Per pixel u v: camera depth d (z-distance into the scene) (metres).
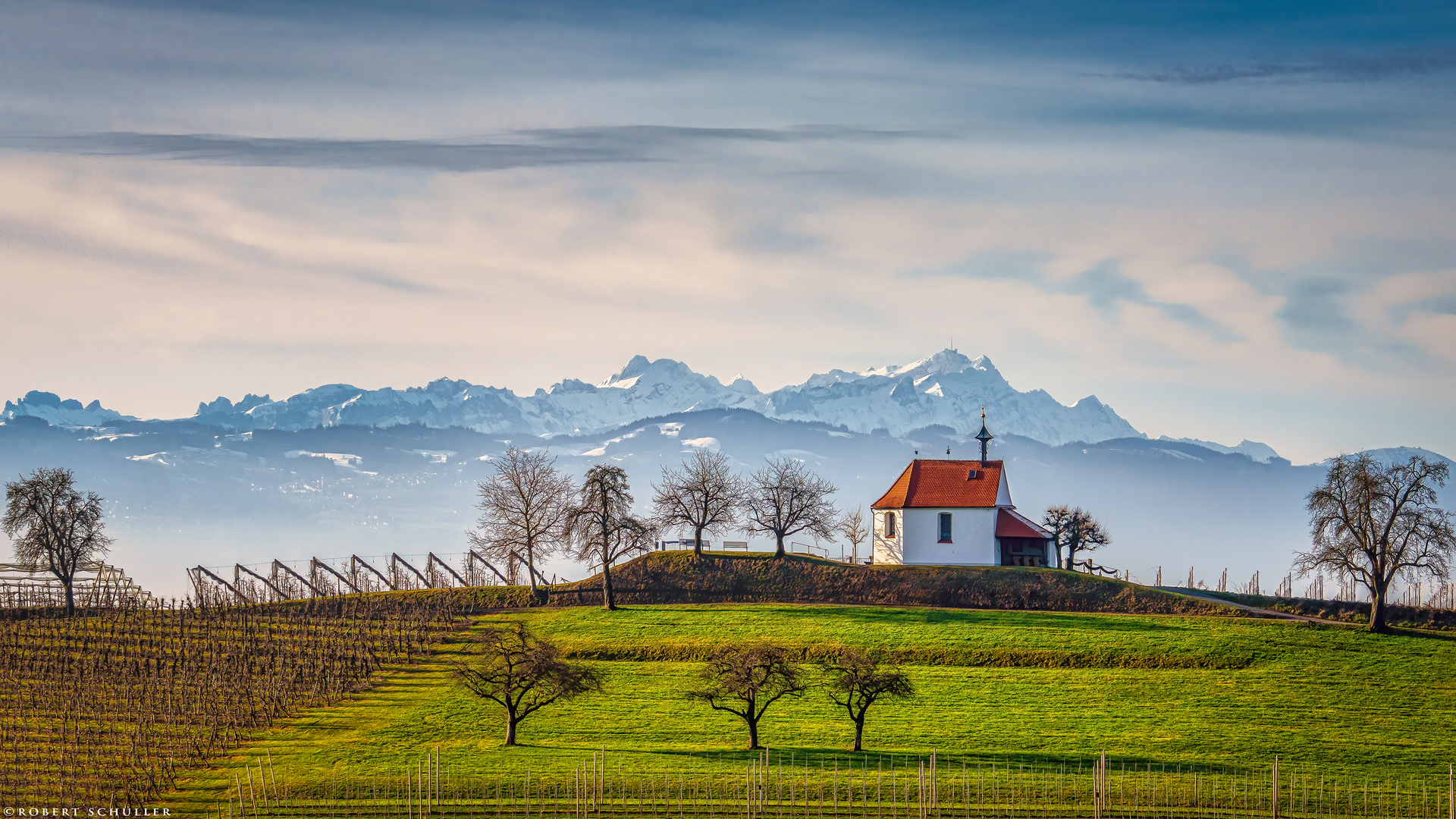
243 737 175.75
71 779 154.75
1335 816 141.38
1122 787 150.38
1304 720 180.12
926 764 160.25
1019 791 149.50
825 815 140.62
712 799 146.62
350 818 140.38
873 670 168.12
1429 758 163.00
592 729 180.38
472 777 154.38
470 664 180.50
